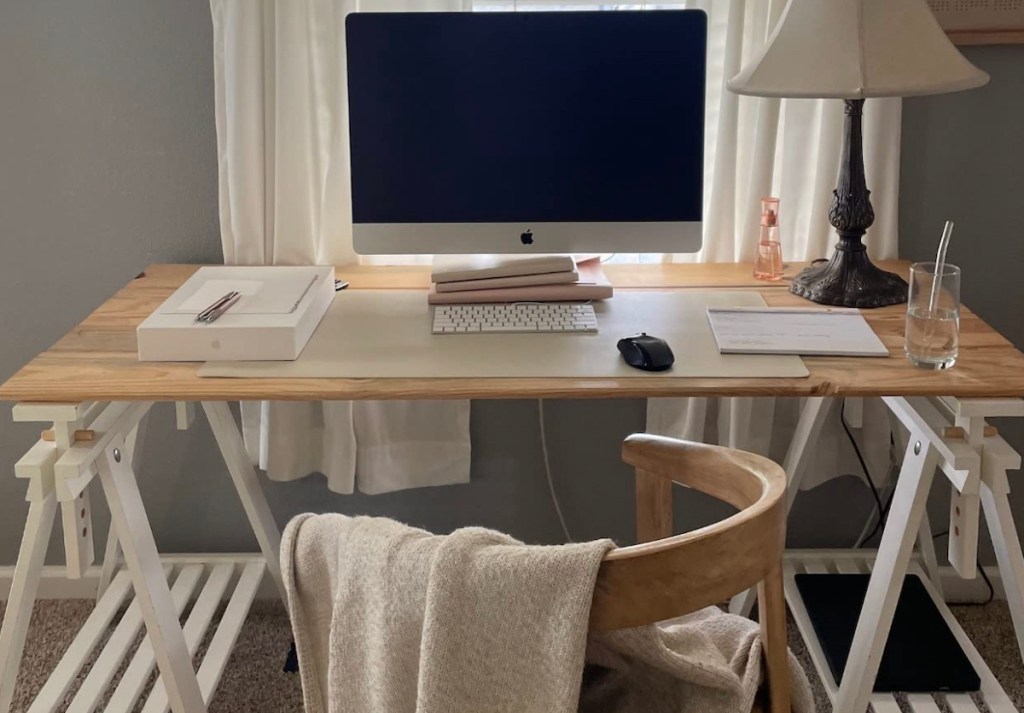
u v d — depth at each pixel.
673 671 1.20
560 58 1.90
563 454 2.39
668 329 1.80
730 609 2.32
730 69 2.04
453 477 2.31
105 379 1.61
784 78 1.71
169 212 2.22
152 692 2.03
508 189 1.94
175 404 2.37
